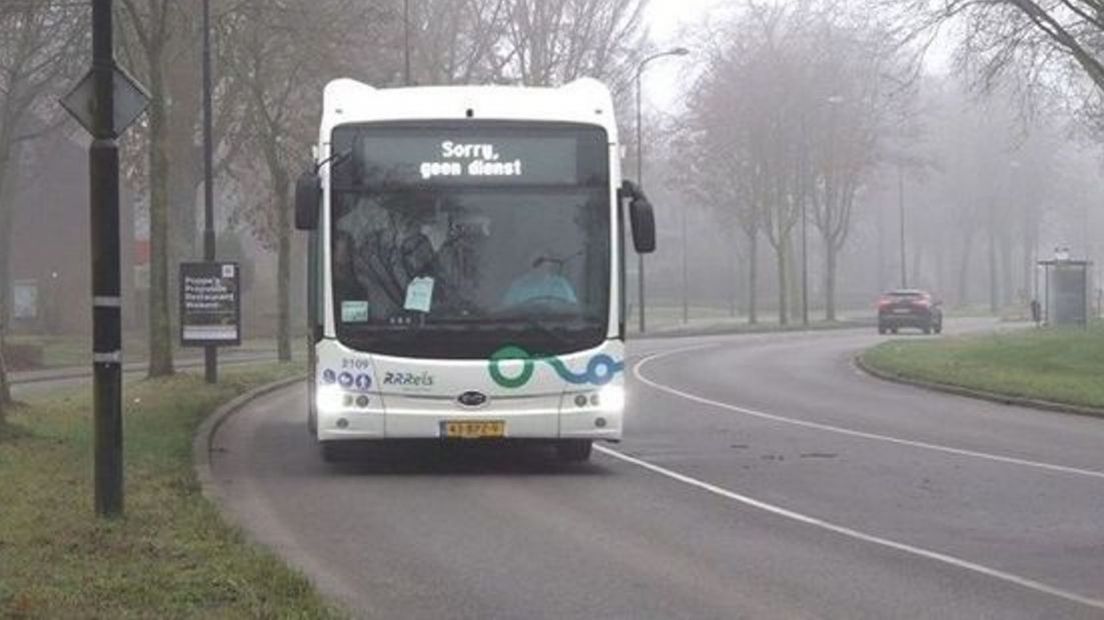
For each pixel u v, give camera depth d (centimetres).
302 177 1442
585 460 1695
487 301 1481
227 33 3312
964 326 6738
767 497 1402
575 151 1504
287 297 3606
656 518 1268
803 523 1243
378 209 1484
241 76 3425
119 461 1104
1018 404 2602
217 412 2209
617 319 1502
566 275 1493
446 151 1492
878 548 1119
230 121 4116
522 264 1489
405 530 1194
